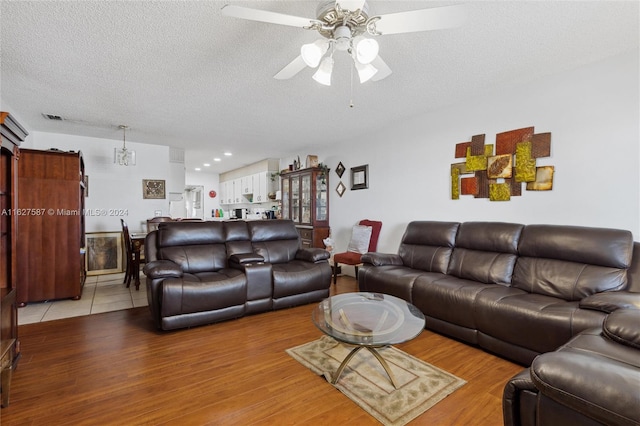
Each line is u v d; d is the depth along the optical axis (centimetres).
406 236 372
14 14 185
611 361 101
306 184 583
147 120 405
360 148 493
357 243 454
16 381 197
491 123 323
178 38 214
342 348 245
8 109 345
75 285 371
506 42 223
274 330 282
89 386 193
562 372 95
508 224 294
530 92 294
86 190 501
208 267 340
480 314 238
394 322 203
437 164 378
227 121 413
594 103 256
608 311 181
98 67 255
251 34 210
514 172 307
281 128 450
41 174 357
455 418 164
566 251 246
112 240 518
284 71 206
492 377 203
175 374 207
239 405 175
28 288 349
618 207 245
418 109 374
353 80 286
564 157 274
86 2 175
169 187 586
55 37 211
